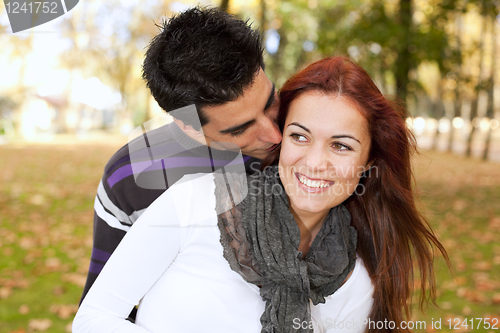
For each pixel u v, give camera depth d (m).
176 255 1.17
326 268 1.25
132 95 17.73
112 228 1.42
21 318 3.26
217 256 1.16
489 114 15.01
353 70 1.20
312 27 12.25
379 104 1.22
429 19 7.64
